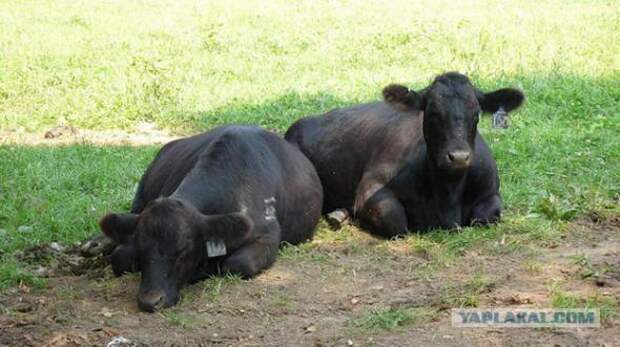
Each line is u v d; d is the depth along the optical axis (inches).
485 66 771.4
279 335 318.0
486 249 398.6
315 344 309.1
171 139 629.6
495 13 1090.7
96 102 707.4
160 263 338.3
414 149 434.9
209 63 839.1
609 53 813.2
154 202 347.3
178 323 326.3
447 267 381.1
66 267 393.4
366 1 1223.5
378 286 362.9
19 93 735.7
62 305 348.8
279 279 371.2
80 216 454.3
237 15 1117.1
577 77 709.3
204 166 381.4
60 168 536.1
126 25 1066.1
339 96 698.2
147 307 334.0
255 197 384.2
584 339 301.6
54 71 812.0
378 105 483.2
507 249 395.9
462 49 851.4
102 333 320.2
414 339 309.1
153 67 789.9
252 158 396.2
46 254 404.2
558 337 304.2
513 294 340.8
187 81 765.3
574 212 433.1
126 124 663.1
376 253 405.4
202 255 352.5
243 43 928.3
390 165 440.1
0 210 463.2
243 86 748.0
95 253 401.7
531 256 387.2
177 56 875.4
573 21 1011.3
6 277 374.3
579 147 542.6
